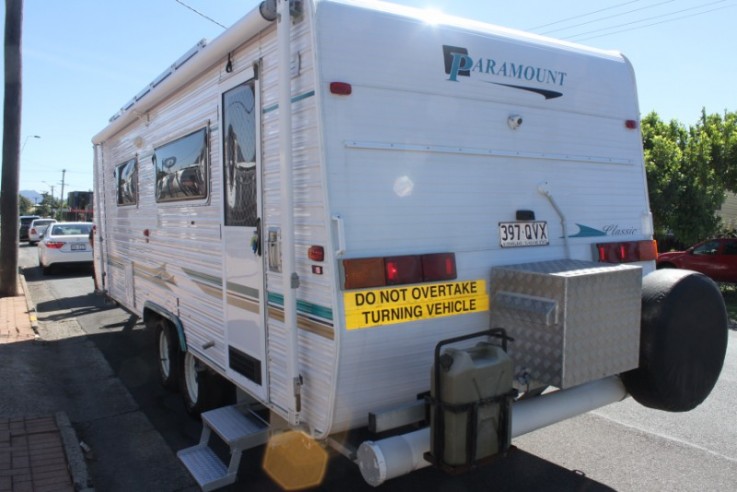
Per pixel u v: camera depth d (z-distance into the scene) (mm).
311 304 2805
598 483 3732
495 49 3336
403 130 2939
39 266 17359
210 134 4020
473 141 3215
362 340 2705
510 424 2707
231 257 3725
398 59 2939
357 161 2781
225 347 3885
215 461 3725
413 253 2947
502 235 3312
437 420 2582
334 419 2715
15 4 10852
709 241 13883
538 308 2885
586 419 4844
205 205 4148
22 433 4355
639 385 3293
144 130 5703
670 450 4230
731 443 4355
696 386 3381
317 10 2729
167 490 3768
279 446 3605
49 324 8758
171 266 4996
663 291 3246
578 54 3789
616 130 3998
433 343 2975
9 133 10914
